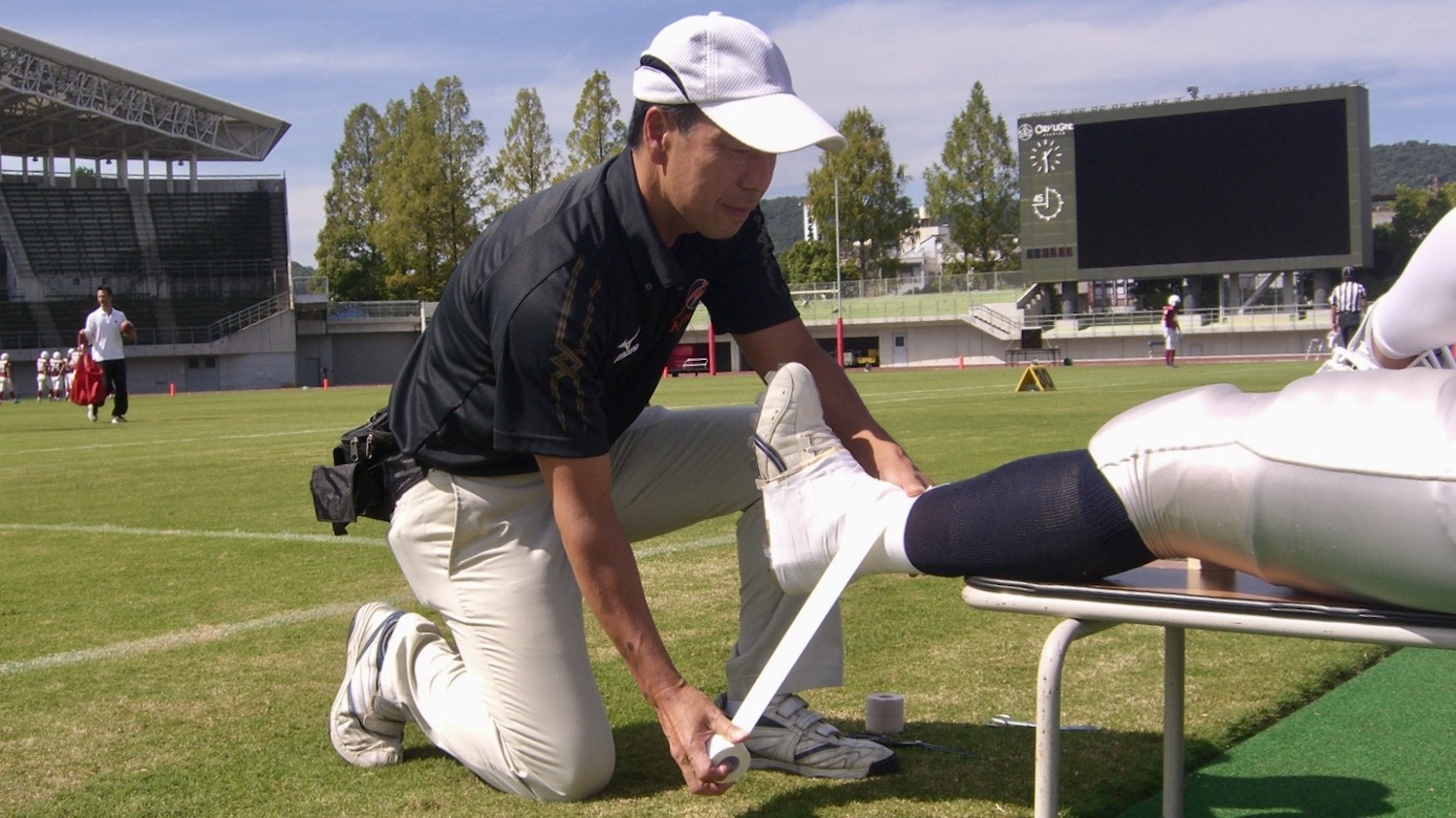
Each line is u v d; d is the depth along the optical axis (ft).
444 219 181.16
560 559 7.18
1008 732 8.18
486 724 7.27
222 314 153.58
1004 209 196.85
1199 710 8.50
